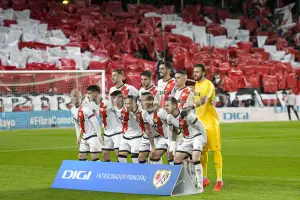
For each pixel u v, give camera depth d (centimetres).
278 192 1880
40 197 1836
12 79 5216
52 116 5316
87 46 6488
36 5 6900
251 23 7781
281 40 7625
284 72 6800
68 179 2002
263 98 6303
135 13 7312
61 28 6688
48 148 3506
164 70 2198
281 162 2720
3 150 3419
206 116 2020
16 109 5181
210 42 7244
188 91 2078
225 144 3653
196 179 1948
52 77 5400
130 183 1866
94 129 2266
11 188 2019
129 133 2211
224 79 6228
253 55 7125
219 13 7788
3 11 6644
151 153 2098
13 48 6097
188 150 1919
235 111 6038
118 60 6412
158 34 6919
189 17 7581
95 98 2306
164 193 1792
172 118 1914
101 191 1902
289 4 8006
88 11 7094
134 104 2144
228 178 2231
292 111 6347
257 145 3559
